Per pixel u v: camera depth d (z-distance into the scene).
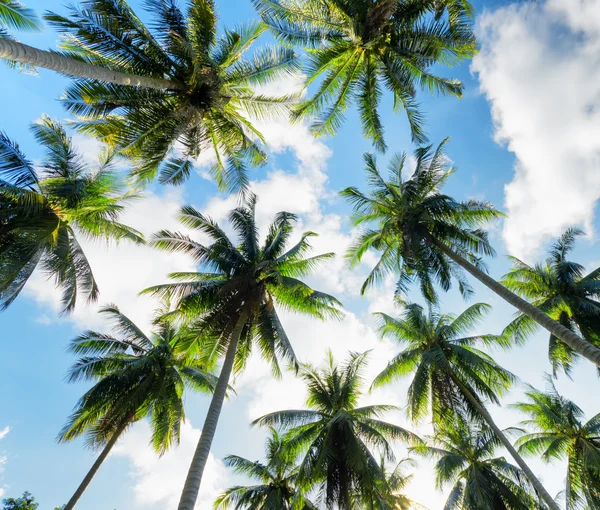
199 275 18.09
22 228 13.25
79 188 14.59
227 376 14.26
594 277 22.08
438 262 18.39
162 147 13.27
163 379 19.09
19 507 22.33
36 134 15.45
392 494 21.91
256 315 17.11
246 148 16.52
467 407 19.69
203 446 12.06
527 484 18.55
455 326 22.03
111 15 11.70
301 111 16.59
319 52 16.19
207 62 13.11
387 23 15.48
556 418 21.97
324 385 21.22
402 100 16.88
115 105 13.26
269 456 23.30
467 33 15.32
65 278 15.48
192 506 10.66
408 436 18.59
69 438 18.38
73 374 18.00
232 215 18.53
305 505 20.36
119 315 20.78
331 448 17.75
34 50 8.05
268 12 15.45
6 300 12.58
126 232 17.36
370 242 20.97
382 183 19.70
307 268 18.64
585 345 11.33
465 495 19.19
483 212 18.84
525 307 13.42
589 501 19.56
